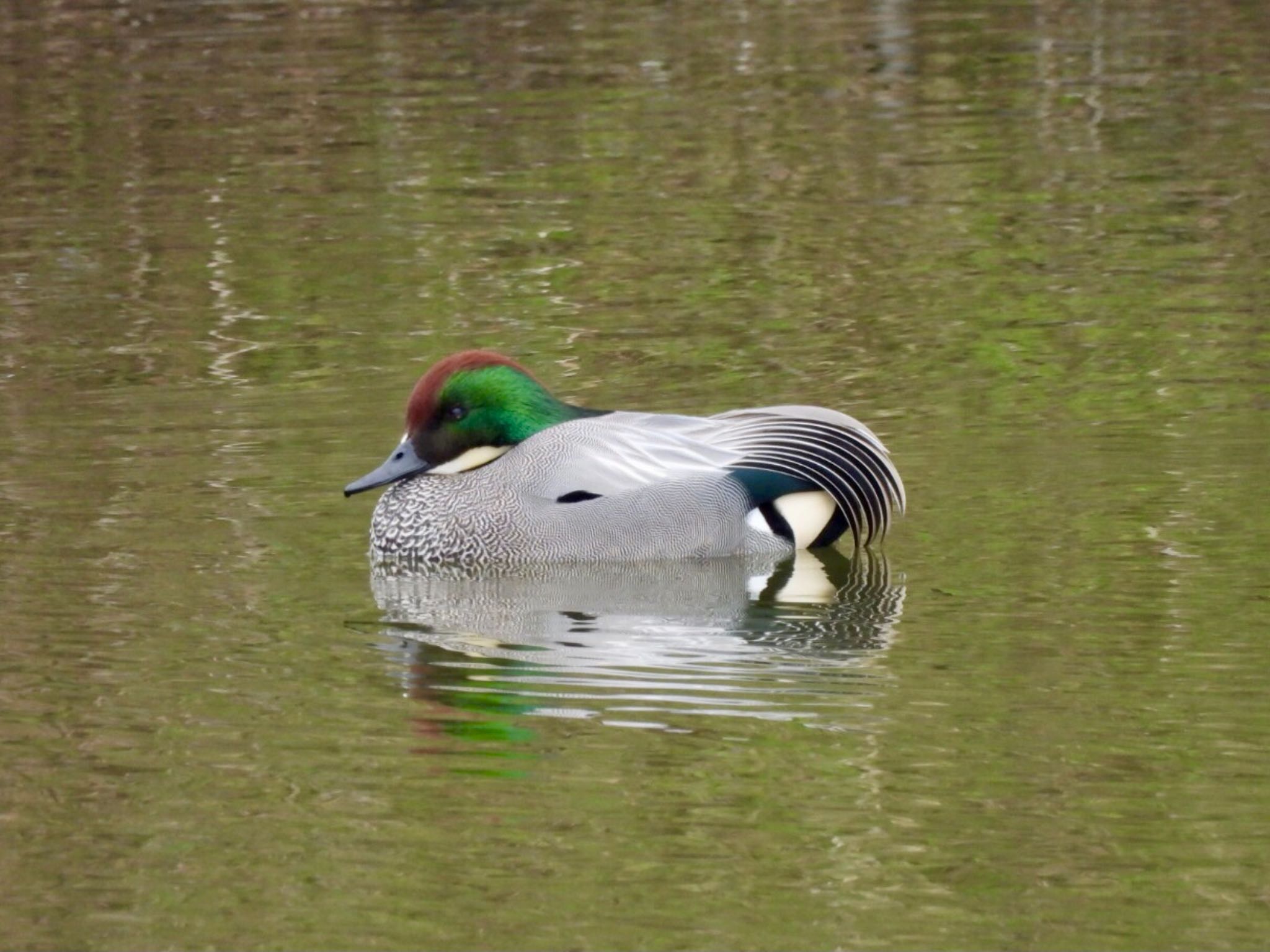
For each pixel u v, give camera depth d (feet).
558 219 73.82
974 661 36.91
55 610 40.50
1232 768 31.94
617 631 39.65
